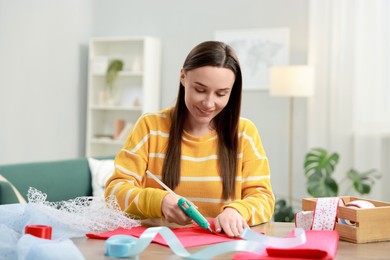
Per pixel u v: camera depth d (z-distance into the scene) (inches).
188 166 61.9
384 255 43.4
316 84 177.2
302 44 182.9
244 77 190.4
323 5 175.9
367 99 170.4
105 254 41.3
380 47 169.0
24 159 186.5
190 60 54.1
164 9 204.7
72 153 207.8
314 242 43.6
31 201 49.6
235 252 42.4
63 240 41.2
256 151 63.3
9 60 179.9
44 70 193.9
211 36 196.7
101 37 214.5
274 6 186.5
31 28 187.9
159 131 63.0
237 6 192.2
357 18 170.9
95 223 49.2
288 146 185.2
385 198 171.6
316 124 177.5
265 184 61.5
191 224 54.5
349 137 173.5
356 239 47.8
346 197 55.9
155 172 62.7
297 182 183.6
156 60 202.2
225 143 61.9
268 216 57.6
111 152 213.5
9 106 180.2
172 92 203.8
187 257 39.9
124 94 209.3
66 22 203.2
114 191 57.4
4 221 47.1
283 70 165.3
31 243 38.9
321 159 159.8
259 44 188.4
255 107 189.5
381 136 169.8
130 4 210.5
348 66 172.7
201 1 198.2
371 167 170.1
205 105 53.9
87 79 214.2
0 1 176.1
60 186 128.4
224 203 61.8
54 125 199.0
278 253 40.5
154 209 52.1
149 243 42.5
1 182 93.6
